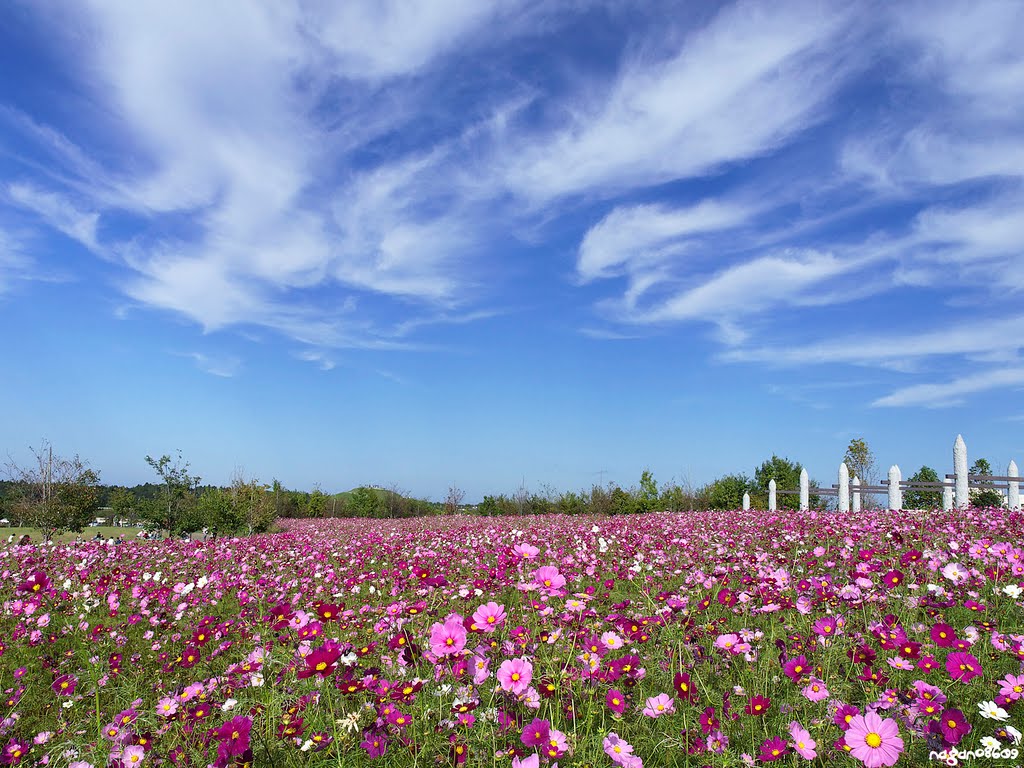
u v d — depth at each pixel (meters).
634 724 3.26
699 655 4.14
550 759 2.61
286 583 7.76
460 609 5.14
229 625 5.77
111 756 3.08
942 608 4.42
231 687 3.80
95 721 4.01
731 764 2.89
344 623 5.20
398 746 2.83
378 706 3.01
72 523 19.55
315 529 22.81
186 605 6.71
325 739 2.92
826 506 21.44
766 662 3.89
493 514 29.55
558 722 2.97
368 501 33.31
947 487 16.39
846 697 3.38
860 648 3.58
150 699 4.44
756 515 15.03
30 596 6.89
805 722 3.18
